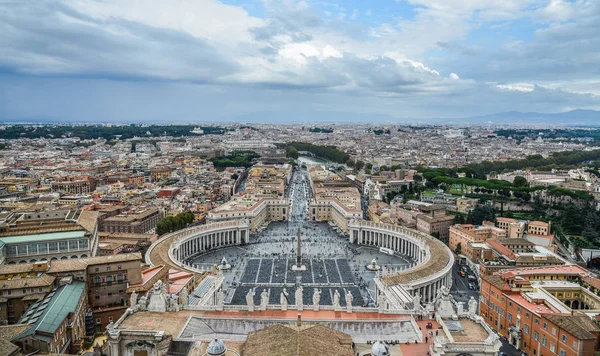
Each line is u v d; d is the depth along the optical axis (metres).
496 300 176.12
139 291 162.62
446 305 128.50
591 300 171.62
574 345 133.12
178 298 145.50
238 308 135.50
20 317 143.12
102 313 159.25
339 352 98.81
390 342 114.38
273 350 96.81
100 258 168.62
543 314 147.75
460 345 105.94
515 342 161.12
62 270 156.62
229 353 102.69
